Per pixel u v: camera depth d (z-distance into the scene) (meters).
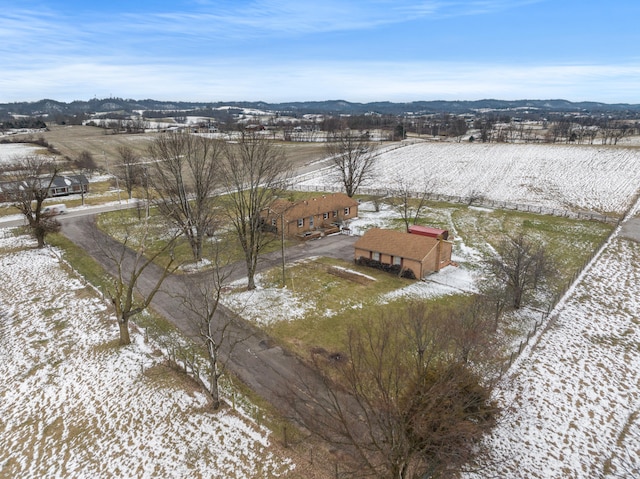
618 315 31.45
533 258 31.59
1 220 56.72
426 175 84.25
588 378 24.33
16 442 20.12
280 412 21.25
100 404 22.36
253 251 38.25
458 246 46.09
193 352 26.59
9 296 34.72
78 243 47.31
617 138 129.88
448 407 15.34
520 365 25.25
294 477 17.53
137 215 58.59
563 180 75.81
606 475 18.22
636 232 50.25
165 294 34.66
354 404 20.67
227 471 18.00
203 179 43.81
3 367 25.77
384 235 40.56
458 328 19.53
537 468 18.45
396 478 13.87
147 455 19.00
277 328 29.36
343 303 32.88
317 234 50.34
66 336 28.88
